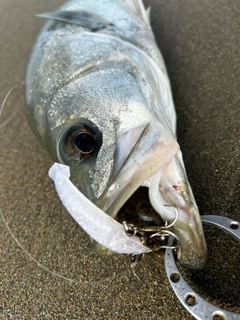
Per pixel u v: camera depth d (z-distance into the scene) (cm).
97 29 26
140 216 18
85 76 21
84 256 23
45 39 26
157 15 36
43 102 23
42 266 24
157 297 20
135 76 22
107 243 17
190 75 29
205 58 30
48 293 23
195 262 18
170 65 31
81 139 19
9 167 30
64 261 24
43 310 22
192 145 25
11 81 36
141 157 16
